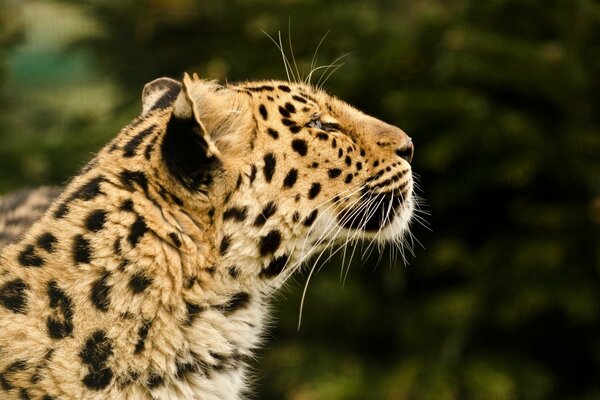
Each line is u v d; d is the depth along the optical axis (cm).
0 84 1388
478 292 1206
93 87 1647
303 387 1220
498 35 1201
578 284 1177
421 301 1292
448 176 1245
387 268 1279
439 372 1184
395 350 1318
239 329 658
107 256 592
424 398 1158
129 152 623
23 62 1692
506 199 1262
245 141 639
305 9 1280
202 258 621
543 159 1191
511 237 1241
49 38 1562
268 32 1290
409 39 1262
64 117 1562
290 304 1288
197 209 618
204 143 594
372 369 1270
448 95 1199
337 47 1277
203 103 611
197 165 604
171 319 613
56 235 603
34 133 1365
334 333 1330
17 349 589
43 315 591
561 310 1245
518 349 1256
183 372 627
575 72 1157
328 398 1191
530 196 1245
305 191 666
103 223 596
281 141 658
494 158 1225
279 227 655
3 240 801
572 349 1276
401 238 818
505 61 1167
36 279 596
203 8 1339
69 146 1261
